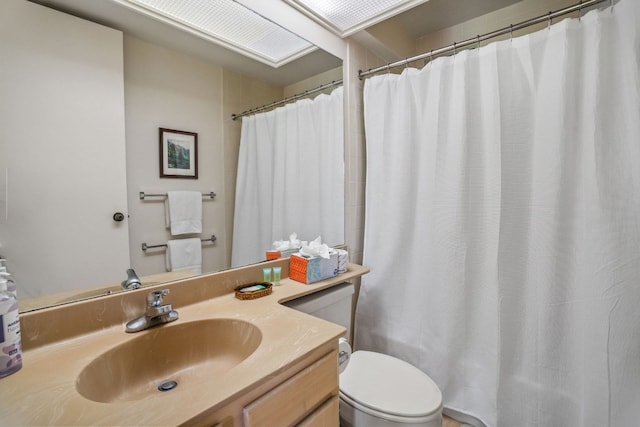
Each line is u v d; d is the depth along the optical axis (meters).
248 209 1.40
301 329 0.89
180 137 1.17
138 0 1.05
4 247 0.79
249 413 0.65
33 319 0.80
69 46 0.89
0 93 0.78
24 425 0.53
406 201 1.69
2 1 0.78
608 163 1.16
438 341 1.58
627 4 1.11
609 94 1.16
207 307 1.07
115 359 0.81
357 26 1.67
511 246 1.41
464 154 1.47
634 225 1.13
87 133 0.93
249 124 1.41
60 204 0.88
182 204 1.18
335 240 1.79
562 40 1.24
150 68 1.08
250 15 1.33
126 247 1.02
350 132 1.81
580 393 1.27
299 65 1.58
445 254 1.54
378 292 1.79
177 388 0.85
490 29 1.91
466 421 1.54
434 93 1.57
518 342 1.42
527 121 1.37
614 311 1.16
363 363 1.36
